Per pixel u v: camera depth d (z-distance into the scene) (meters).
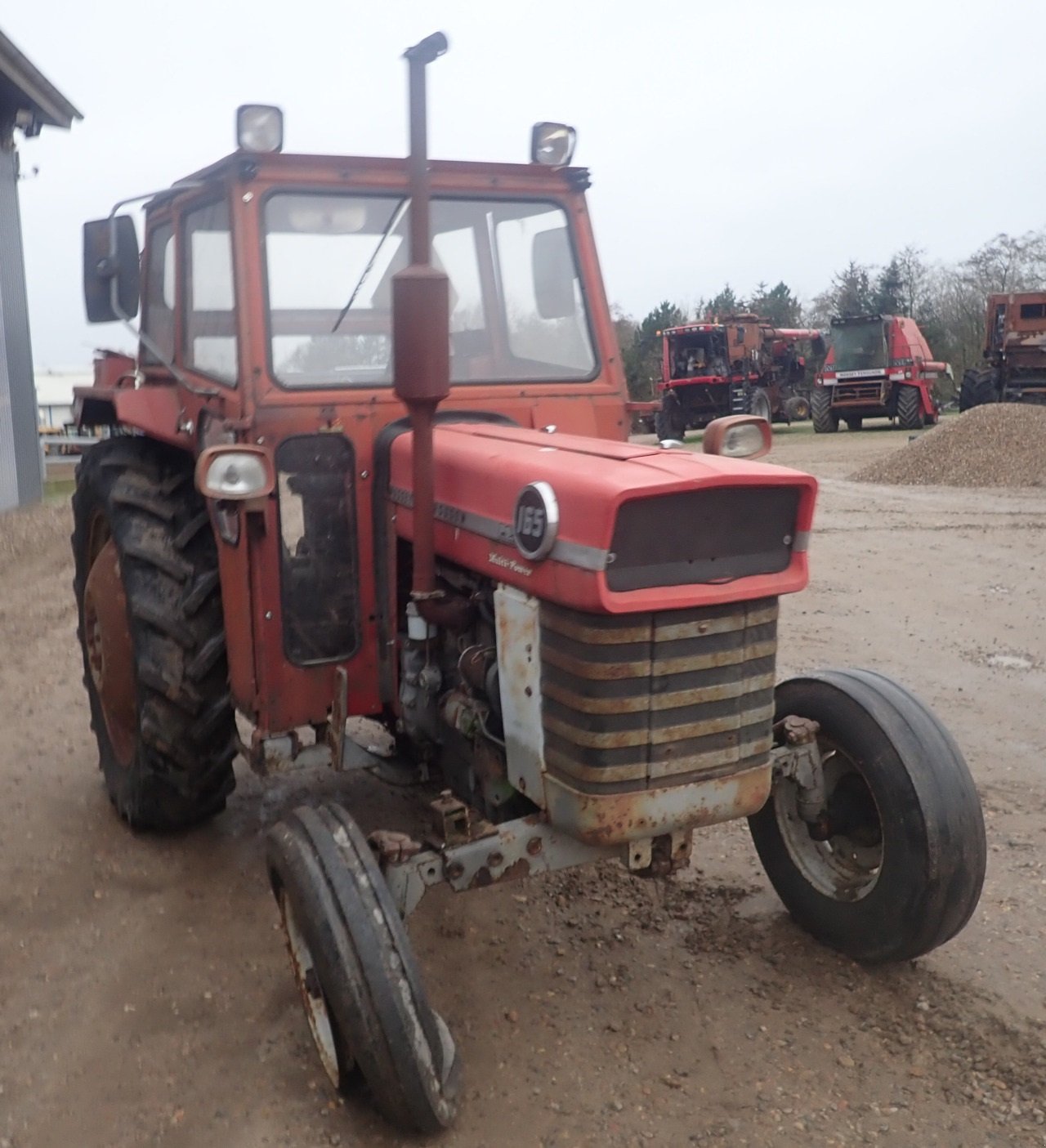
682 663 2.73
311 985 2.89
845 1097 2.86
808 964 3.44
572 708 2.72
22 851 4.37
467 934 3.67
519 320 3.86
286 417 3.42
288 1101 2.91
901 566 9.27
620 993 3.33
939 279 46.19
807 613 7.69
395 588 3.51
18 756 5.43
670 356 25.45
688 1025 3.17
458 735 3.31
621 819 2.74
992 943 3.56
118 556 4.17
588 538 2.58
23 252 14.77
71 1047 3.16
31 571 10.09
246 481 3.09
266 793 4.84
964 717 5.57
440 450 3.22
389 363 3.63
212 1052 3.12
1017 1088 2.88
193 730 3.98
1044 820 4.42
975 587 8.44
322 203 3.55
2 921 3.84
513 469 2.88
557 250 3.94
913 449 16.20
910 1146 2.69
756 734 2.88
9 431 14.02
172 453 4.42
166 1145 2.76
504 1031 3.16
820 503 13.35
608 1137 2.74
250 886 4.07
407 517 3.38
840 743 3.34
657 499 2.60
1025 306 23.02
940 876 3.11
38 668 6.95
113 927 3.80
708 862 4.14
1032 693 5.91
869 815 3.40
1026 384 23.09
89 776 5.16
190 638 3.93
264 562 3.45
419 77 2.81
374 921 2.62
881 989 3.31
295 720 3.55
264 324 3.44
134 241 3.56
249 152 3.40
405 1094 2.60
